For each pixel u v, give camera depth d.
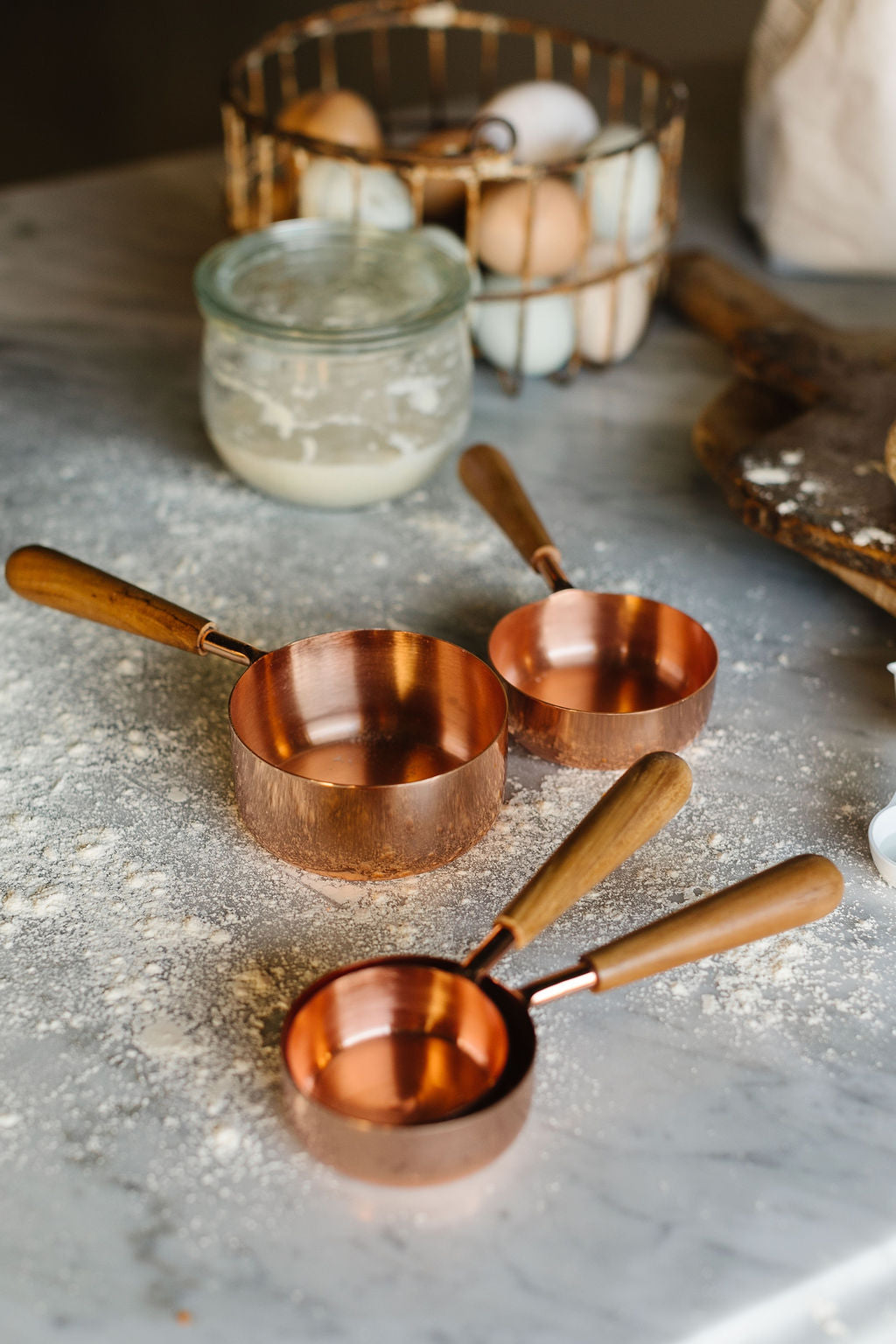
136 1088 0.64
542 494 0.90
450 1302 0.59
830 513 0.78
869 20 0.97
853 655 0.80
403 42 2.32
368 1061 0.63
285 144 0.95
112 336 1.04
